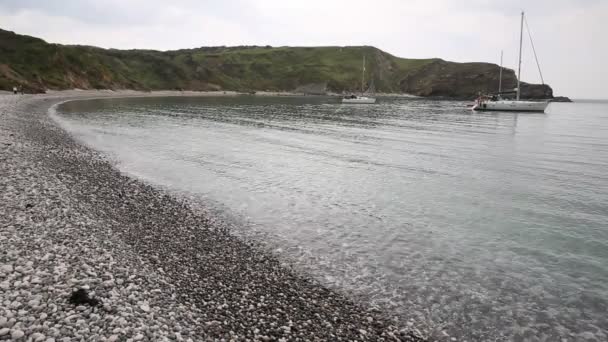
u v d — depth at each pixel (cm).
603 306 1065
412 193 2095
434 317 1008
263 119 6256
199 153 3094
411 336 927
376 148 3562
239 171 2520
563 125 6191
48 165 2247
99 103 8525
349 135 4475
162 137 3891
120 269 1052
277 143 3741
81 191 1820
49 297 841
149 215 1614
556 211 1819
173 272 1112
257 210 1784
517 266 1288
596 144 3978
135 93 13338
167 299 945
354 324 952
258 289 1077
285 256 1325
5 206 1405
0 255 1002
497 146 3775
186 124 5191
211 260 1238
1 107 4969
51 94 9412
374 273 1230
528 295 1116
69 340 714
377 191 2127
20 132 3278
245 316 929
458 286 1162
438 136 4506
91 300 848
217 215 1697
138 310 859
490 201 1967
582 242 1472
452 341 919
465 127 5612
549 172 2619
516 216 1753
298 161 2891
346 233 1546
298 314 969
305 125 5503
